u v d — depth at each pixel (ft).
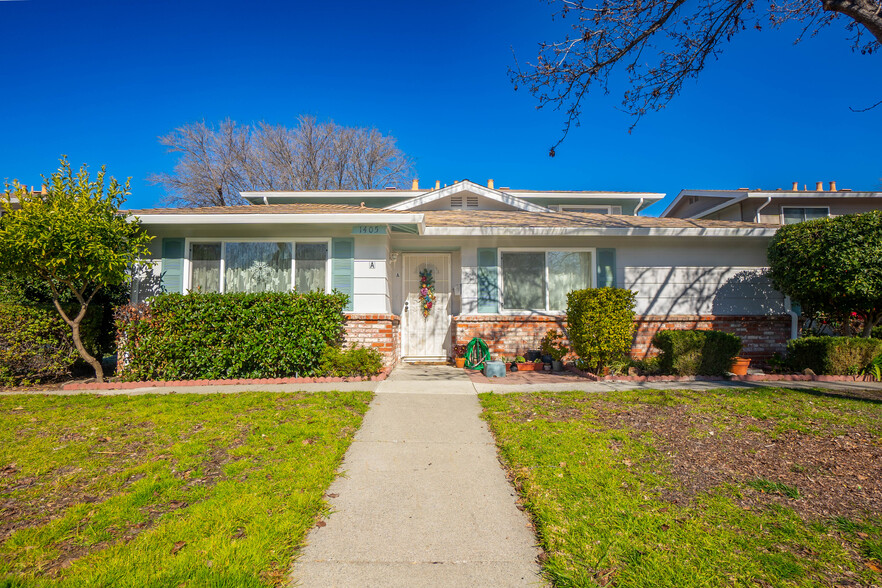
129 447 15.12
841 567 9.03
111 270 24.59
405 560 9.59
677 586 8.43
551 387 24.23
